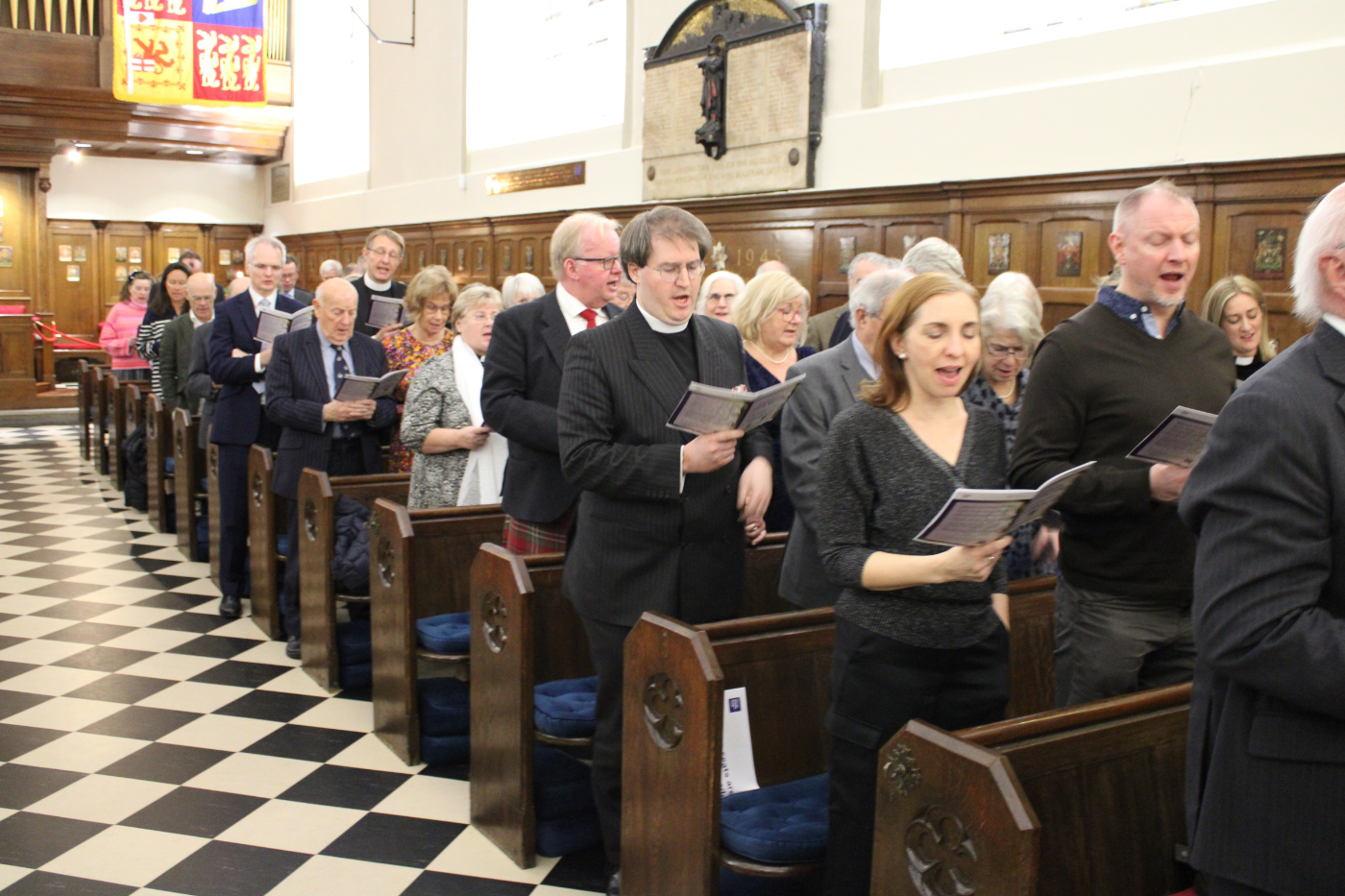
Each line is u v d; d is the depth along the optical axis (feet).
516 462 12.08
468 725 13.30
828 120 27.07
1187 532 8.57
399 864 10.82
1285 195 18.42
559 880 10.56
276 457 17.76
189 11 44.32
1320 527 4.94
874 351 7.39
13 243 55.62
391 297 23.11
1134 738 7.09
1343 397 4.98
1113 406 8.68
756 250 29.50
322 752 13.55
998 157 23.12
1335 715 4.83
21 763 13.01
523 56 41.68
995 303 10.70
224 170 64.23
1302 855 4.98
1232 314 14.71
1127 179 20.67
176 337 25.52
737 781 8.96
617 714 9.67
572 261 11.69
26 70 51.06
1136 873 7.07
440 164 45.91
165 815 11.74
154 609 19.70
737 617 9.98
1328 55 17.76
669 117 32.42
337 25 55.31
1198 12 19.74
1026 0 23.02
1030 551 11.14
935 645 7.07
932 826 6.32
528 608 10.52
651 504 9.38
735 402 8.33
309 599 16.08
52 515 27.84
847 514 7.29
